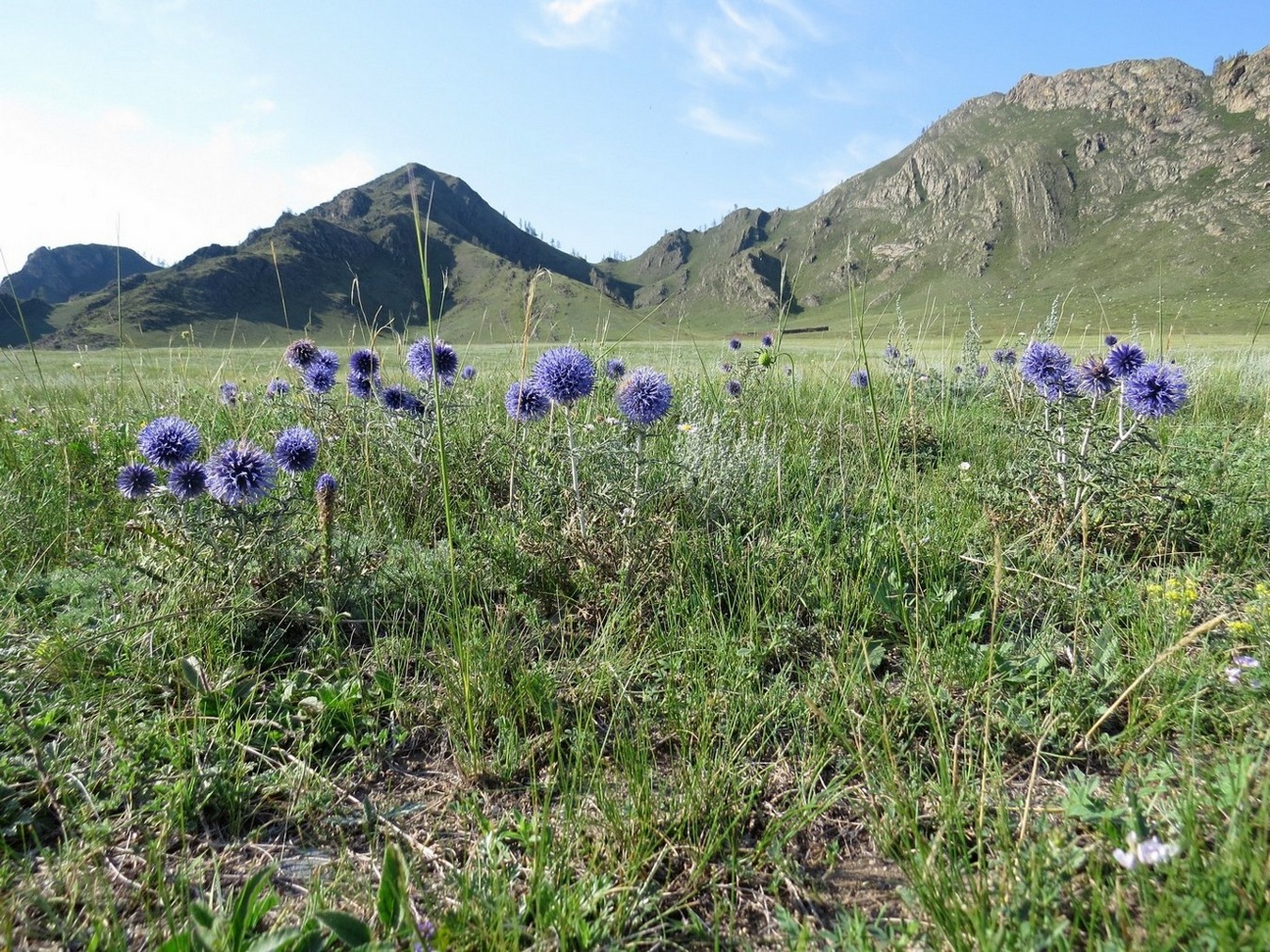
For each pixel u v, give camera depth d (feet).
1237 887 4.68
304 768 7.16
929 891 5.09
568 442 11.61
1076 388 12.75
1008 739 7.60
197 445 11.55
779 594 10.18
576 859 6.17
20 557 11.26
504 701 8.06
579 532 10.93
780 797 6.98
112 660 8.55
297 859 6.33
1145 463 13.44
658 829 6.36
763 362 20.79
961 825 5.86
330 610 9.28
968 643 8.93
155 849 6.02
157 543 10.19
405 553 11.12
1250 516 12.17
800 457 15.79
